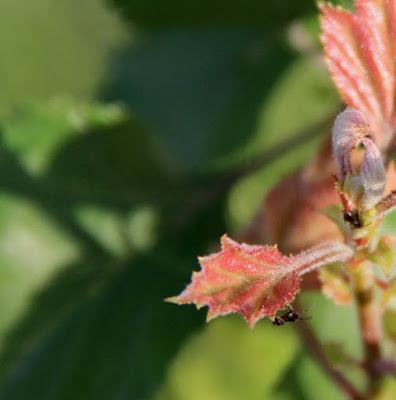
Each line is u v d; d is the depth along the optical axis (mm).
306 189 342
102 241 429
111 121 419
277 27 446
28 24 682
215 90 521
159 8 439
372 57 323
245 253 303
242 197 476
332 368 345
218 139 514
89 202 429
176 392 424
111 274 427
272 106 505
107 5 444
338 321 413
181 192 433
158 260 427
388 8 323
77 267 427
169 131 524
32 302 424
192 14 440
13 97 671
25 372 418
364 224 303
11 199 426
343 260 310
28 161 426
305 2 431
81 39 675
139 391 415
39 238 426
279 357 434
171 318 420
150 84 538
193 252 427
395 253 309
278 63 502
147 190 431
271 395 434
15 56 679
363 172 300
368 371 336
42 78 674
